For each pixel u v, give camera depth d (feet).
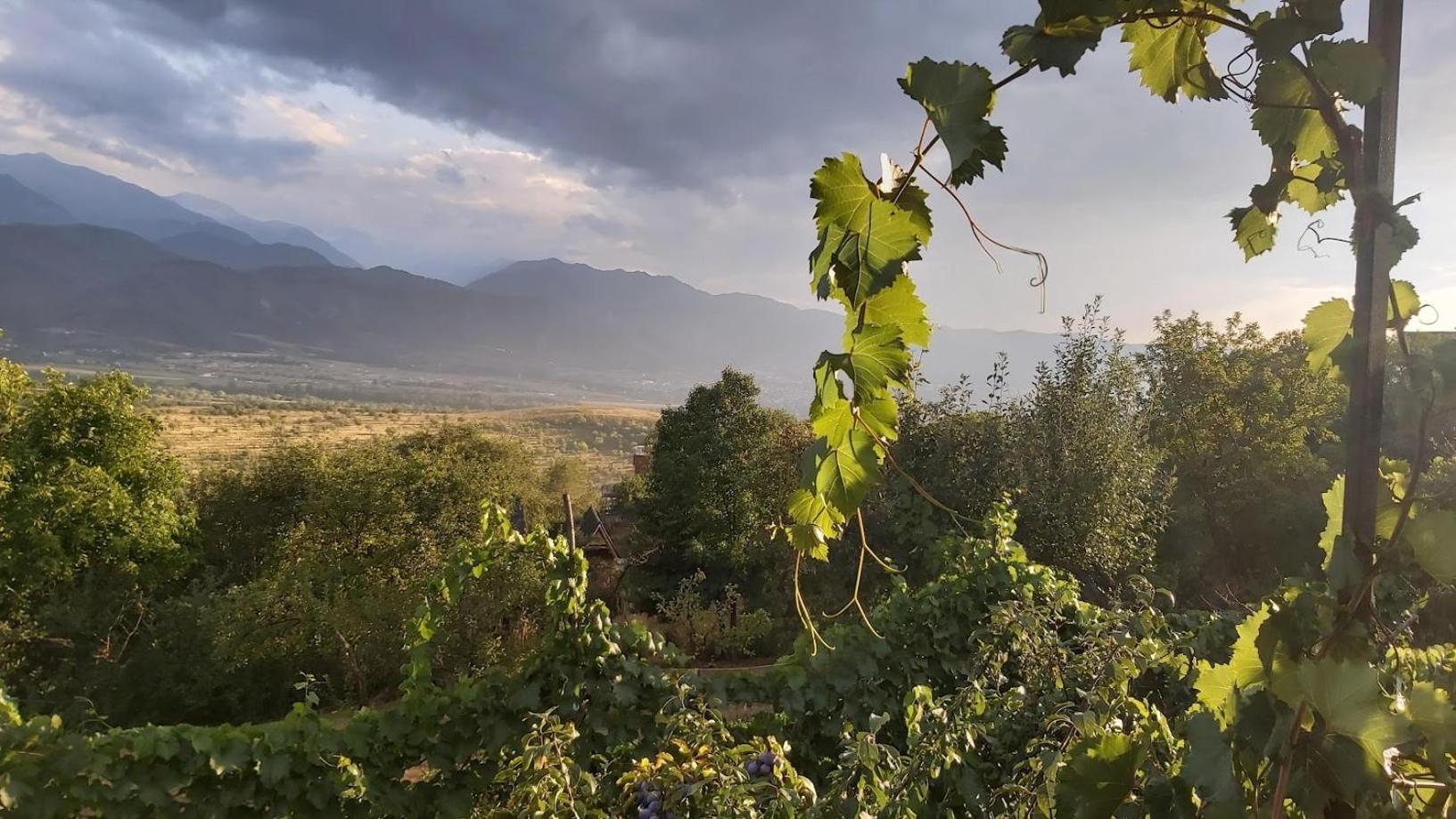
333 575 56.54
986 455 30.73
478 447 110.83
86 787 10.89
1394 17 2.43
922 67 2.53
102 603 64.90
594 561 87.66
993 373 32.96
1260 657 2.66
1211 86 2.98
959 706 7.54
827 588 30.45
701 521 77.51
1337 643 2.53
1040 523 29.63
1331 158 2.69
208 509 88.69
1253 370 49.65
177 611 63.26
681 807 6.72
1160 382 48.49
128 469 71.56
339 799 11.89
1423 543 2.41
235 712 56.03
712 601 66.74
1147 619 7.87
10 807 10.46
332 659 54.49
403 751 12.28
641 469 129.59
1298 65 2.54
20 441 67.10
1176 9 2.61
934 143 2.71
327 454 96.43
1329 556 2.67
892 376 2.83
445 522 65.92
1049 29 2.50
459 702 12.59
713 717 8.67
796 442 68.18
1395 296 2.60
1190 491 47.50
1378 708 2.37
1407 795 2.73
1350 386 2.59
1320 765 2.53
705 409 83.30
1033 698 8.23
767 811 6.48
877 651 13.39
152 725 11.66
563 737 8.11
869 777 6.61
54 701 55.72
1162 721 5.75
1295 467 47.26
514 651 42.98
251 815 11.59
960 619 13.73
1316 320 3.17
